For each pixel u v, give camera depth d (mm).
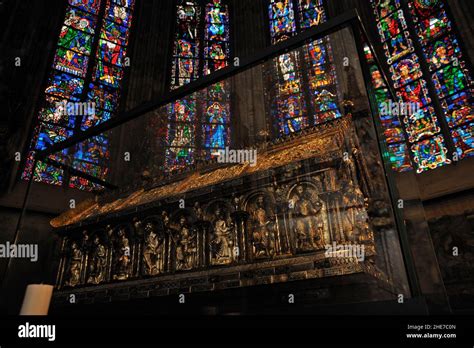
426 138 6113
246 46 8969
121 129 4074
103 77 7891
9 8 6582
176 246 2506
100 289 2695
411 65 6797
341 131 2252
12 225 5402
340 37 2396
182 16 9664
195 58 9242
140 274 2570
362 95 2289
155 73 8367
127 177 3969
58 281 2984
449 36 6445
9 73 6152
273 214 2215
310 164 2205
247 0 9484
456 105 6004
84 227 3068
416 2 7078
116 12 8680
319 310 1497
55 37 7242
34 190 4547
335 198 2033
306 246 2002
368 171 2025
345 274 1805
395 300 1503
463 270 4855
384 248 1806
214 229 2383
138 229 2746
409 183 2803
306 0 9211
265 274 2033
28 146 6141
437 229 5242
